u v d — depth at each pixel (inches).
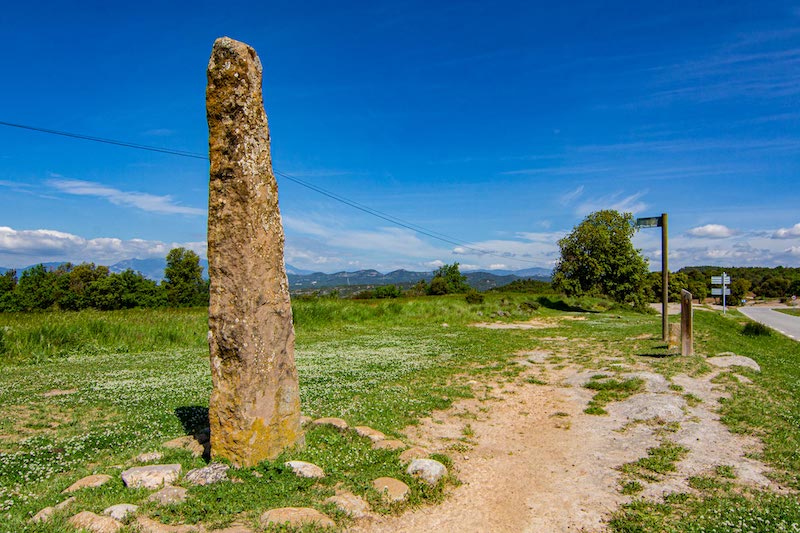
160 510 234.1
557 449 355.3
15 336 805.2
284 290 324.8
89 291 3097.9
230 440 297.0
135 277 3324.3
